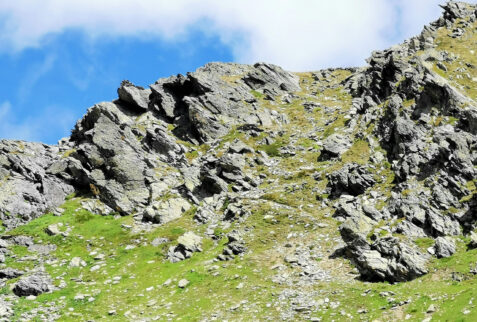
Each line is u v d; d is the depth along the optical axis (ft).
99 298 139.85
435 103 206.49
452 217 140.26
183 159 237.86
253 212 181.57
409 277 120.47
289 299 123.03
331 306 115.14
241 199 193.47
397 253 127.44
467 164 156.25
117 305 135.54
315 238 157.48
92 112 259.19
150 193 210.18
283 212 178.29
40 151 249.55
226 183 210.59
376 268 124.88
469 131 178.91
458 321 92.22
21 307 132.26
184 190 208.54
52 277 153.17
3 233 182.19
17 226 189.37
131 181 213.66
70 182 223.30
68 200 213.05
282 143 251.60
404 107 217.77
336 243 151.23
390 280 122.62
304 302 119.96
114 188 210.59
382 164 194.90
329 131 253.44
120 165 216.54
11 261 162.40
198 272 146.61
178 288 140.56
